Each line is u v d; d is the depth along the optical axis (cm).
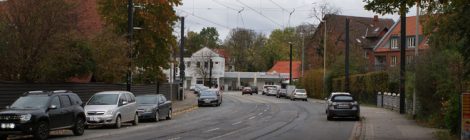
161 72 5141
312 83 8500
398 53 8406
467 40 1945
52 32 3027
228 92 11862
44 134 2109
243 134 2481
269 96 9488
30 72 3053
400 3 1912
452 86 2597
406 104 4156
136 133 2497
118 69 3534
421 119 3244
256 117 3869
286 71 13525
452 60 2598
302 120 3562
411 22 8188
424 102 3058
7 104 2761
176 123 3241
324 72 7688
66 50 3142
